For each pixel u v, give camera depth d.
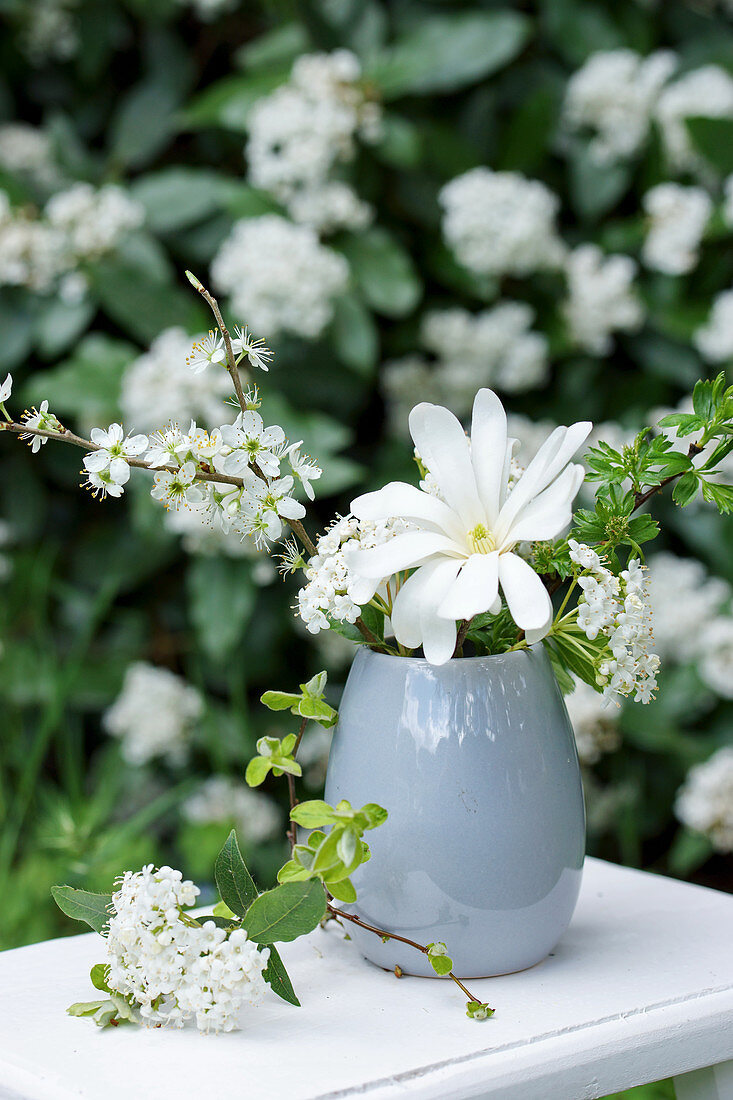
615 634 1.04
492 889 1.05
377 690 1.07
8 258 1.90
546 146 2.15
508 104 2.24
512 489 1.08
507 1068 1.00
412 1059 1.00
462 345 2.02
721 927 1.12
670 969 1.08
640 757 2.15
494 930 1.06
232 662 2.06
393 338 2.14
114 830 1.78
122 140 2.21
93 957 1.11
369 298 1.94
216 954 1.02
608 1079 1.02
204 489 1.04
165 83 2.24
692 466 1.07
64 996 1.06
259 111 1.93
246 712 2.11
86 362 1.89
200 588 1.84
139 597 2.22
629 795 2.07
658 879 1.20
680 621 1.95
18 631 2.16
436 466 1.07
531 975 1.07
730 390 1.06
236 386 1.05
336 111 1.90
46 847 1.75
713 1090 1.07
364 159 2.03
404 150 1.96
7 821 1.91
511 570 1.03
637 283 2.14
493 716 1.05
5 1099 1.00
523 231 1.93
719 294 2.12
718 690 1.93
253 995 1.02
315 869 1.01
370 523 1.06
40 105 2.38
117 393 1.85
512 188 1.95
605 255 2.15
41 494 2.19
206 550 1.78
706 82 2.06
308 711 1.08
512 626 1.09
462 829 1.05
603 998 1.05
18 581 2.14
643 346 2.14
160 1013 1.03
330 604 1.04
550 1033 1.02
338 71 1.92
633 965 1.08
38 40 2.25
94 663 2.10
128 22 2.31
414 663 1.06
